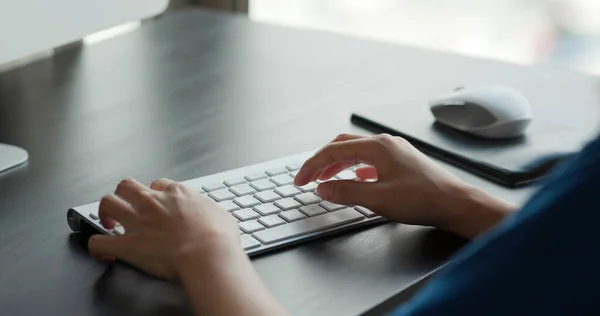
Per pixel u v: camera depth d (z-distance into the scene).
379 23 2.28
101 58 1.48
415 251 0.88
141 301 0.78
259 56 1.51
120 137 1.15
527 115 1.16
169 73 1.41
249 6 2.04
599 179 0.55
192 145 1.13
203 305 0.72
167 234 0.79
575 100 1.34
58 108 1.24
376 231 0.92
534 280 0.56
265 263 0.84
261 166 1.04
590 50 2.18
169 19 1.71
